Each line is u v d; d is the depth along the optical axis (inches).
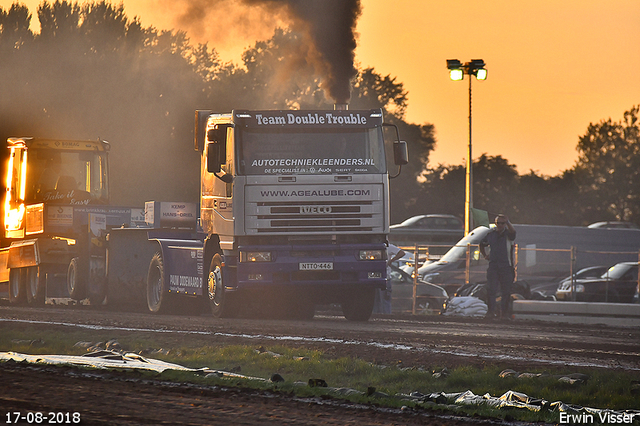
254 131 1782.7
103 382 824.9
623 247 4680.1
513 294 2802.7
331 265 1785.2
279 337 1400.1
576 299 3147.1
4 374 859.4
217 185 1878.7
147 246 2289.6
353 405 740.7
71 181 2723.9
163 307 2135.8
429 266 3257.9
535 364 1118.4
